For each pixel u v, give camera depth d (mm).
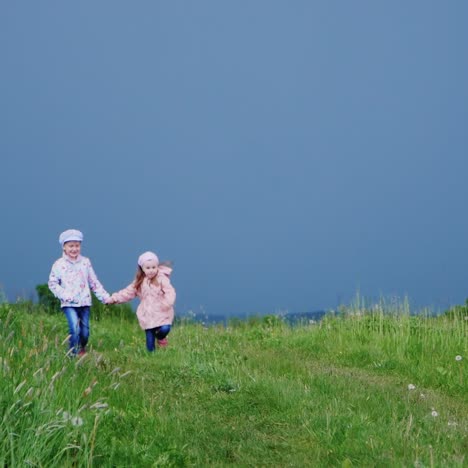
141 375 10211
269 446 7469
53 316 15461
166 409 8383
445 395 10883
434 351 13664
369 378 11508
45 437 5984
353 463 6973
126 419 7492
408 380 12008
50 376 7758
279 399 8891
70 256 12828
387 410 8789
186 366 10781
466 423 8625
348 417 8117
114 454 6418
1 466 5625
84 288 12773
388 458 6941
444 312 16234
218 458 7066
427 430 7969
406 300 16234
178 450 6816
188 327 17344
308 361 13148
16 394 6492
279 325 17734
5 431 5906
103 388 8383
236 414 8570
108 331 15305
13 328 11289
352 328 15680
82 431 6410
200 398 9188
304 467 6891
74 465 6070
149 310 13625
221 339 15359
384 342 14531
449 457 6938
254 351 13703
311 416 8250
